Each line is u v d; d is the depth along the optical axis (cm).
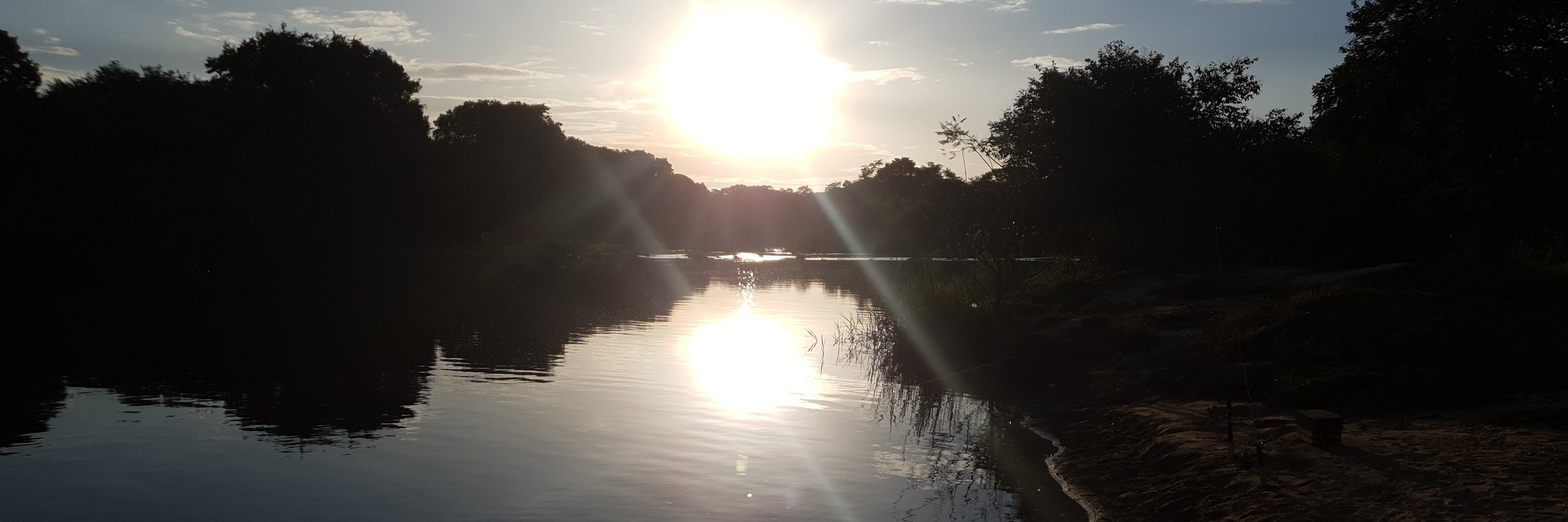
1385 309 1251
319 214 5384
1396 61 2497
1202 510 782
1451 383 1038
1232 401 1141
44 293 3012
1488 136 1549
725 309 2698
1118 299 2020
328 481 923
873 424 1214
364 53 7194
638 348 1861
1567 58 1490
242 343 1903
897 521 821
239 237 4388
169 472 952
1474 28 1576
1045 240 2928
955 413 1292
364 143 6412
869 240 7856
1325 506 722
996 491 920
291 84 6150
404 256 5759
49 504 848
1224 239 2745
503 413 1231
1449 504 683
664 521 813
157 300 2838
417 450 1042
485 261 5334
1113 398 1273
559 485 916
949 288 2098
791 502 873
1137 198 2784
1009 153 3006
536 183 8262
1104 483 927
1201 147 2883
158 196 3797
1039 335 1738
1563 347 1102
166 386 1410
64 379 1463
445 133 8888
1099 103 2856
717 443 1092
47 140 3662
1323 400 1073
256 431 1125
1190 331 1523
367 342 1933
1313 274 2234
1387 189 2666
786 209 11962
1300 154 2861
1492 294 1638
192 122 4503
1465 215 1708
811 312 2611
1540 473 734
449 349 1834
